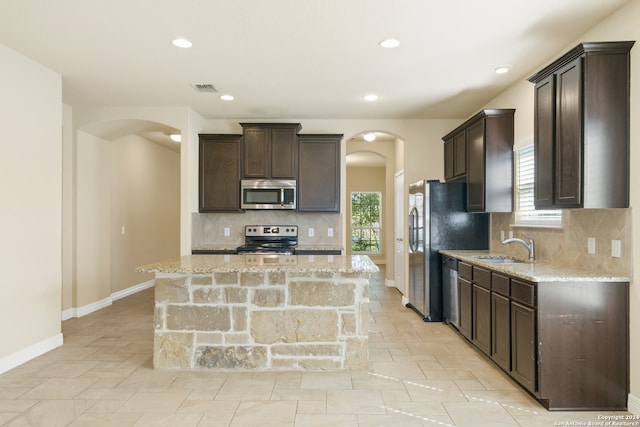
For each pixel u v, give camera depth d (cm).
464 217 488
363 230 1115
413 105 491
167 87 425
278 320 324
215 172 537
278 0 255
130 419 248
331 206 541
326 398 277
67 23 286
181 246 504
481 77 394
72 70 376
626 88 254
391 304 581
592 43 250
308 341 324
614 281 259
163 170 763
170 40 313
